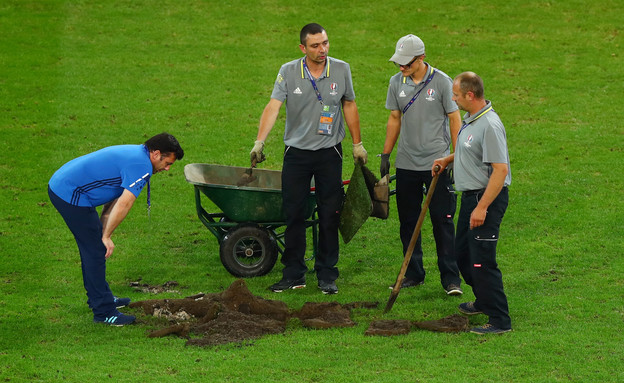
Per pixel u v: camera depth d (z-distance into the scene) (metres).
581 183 29.62
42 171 30.61
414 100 20.19
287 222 21.19
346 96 20.81
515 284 21.25
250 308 19.06
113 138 34.22
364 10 50.38
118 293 20.94
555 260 23.08
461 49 45.09
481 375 15.38
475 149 17.22
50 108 36.91
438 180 20.28
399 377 15.29
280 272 22.81
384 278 22.30
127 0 51.66
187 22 48.72
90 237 18.08
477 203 17.55
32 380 15.25
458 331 17.81
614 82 40.78
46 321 18.66
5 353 16.64
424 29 47.81
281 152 33.78
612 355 16.31
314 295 20.84
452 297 20.52
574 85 40.50
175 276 22.47
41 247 24.08
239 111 37.84
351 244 25.39
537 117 36.91
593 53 44.50
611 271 22.00
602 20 48.69
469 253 18.16
